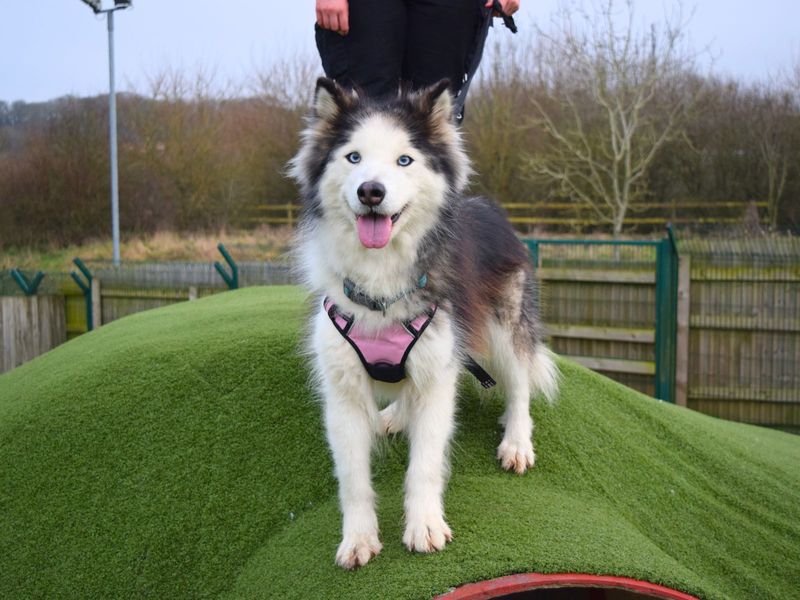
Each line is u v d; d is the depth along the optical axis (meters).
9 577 2.84
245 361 3.39
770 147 17.25
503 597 2.82
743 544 3.09
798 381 7.38
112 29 13.01
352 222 2.28
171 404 3.29
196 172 20.25
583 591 2.86
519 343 3.02
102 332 5.07
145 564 2.77
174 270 9.17
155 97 20.22
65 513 2.99
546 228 19.05
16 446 3.32
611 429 3.51
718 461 3.63
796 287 7.26
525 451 2.96
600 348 8.22
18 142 20.14
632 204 17.59
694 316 7.65
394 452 2.96
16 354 9.08
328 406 2.38
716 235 8.60
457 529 2.40
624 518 2.89
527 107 19.45
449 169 2.49
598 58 16.70
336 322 2.30
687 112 17.66
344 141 2.34
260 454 3.03
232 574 2.68
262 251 14.29
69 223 19.27
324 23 2.90
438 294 2.38
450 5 2.99
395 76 3.02
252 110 21.30
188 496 2.94
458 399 3.31
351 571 2.25
